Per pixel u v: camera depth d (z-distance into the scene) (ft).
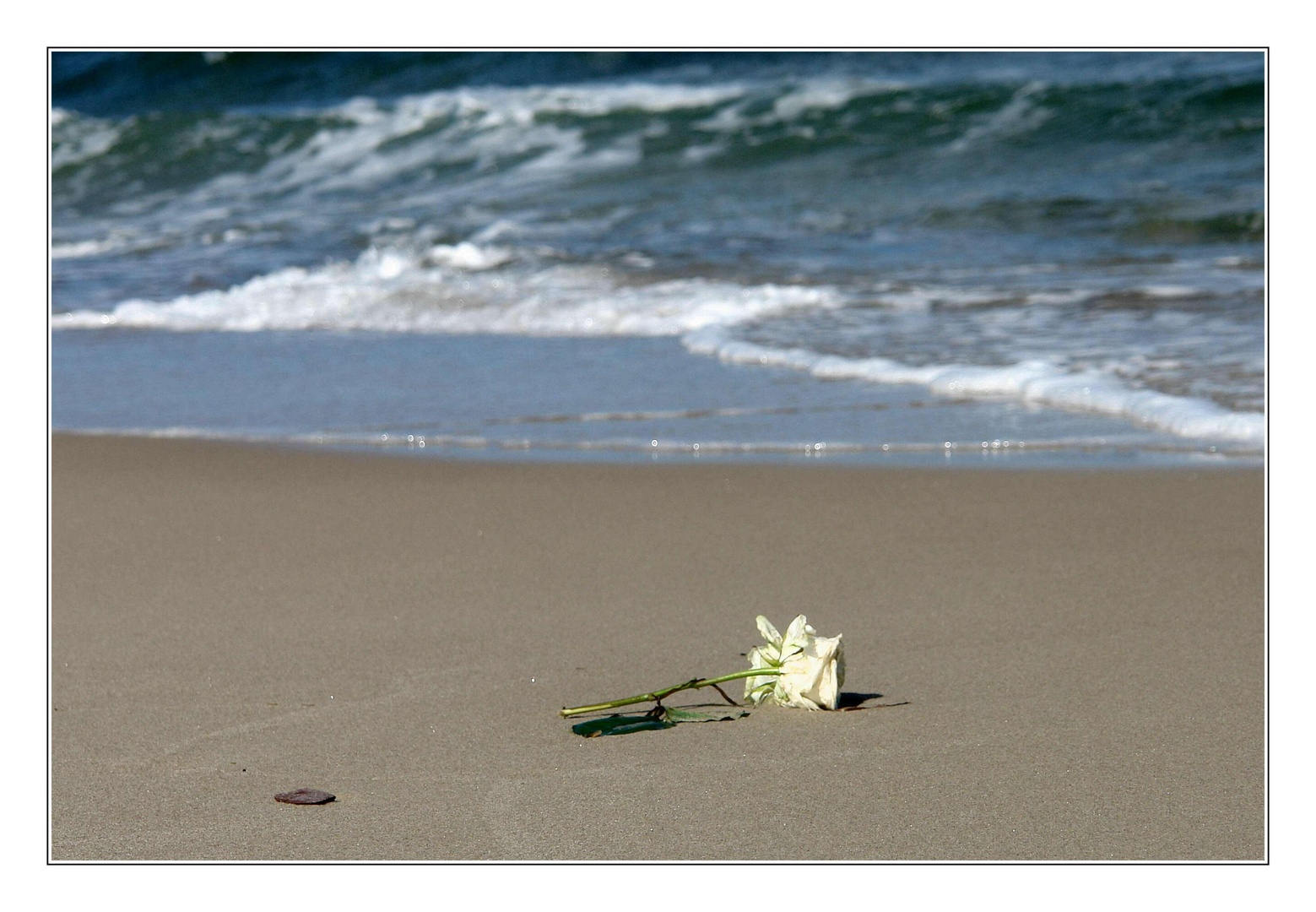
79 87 82.07
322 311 38.45
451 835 8.11
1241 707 10.19
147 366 32.12
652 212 48.98
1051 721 9.95
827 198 49.49
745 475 20.44
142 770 9.20
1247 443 21.13
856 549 15.96
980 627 12.65
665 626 12.90
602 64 73.26
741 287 36.73
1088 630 12.42
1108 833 8.07
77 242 50.90
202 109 79.25
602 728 9.78
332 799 8.64
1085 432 22.36
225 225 52.37
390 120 66.44
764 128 59.72
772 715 10.18
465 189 55.88
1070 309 31.86
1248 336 27.94
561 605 13.74
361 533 17.34
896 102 60.59
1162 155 52.29
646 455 22.08
